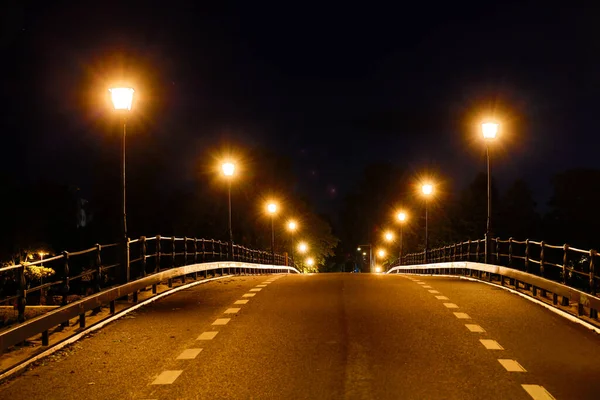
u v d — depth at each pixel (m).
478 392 8.34
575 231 63.34
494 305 16.27
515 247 66.31
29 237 38.56
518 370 9.53
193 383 9.02
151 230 53.22
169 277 21.09
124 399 8.40
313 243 97.94
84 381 9.41
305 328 13.07
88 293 16.59
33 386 9.21
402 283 22.61
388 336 12.12
